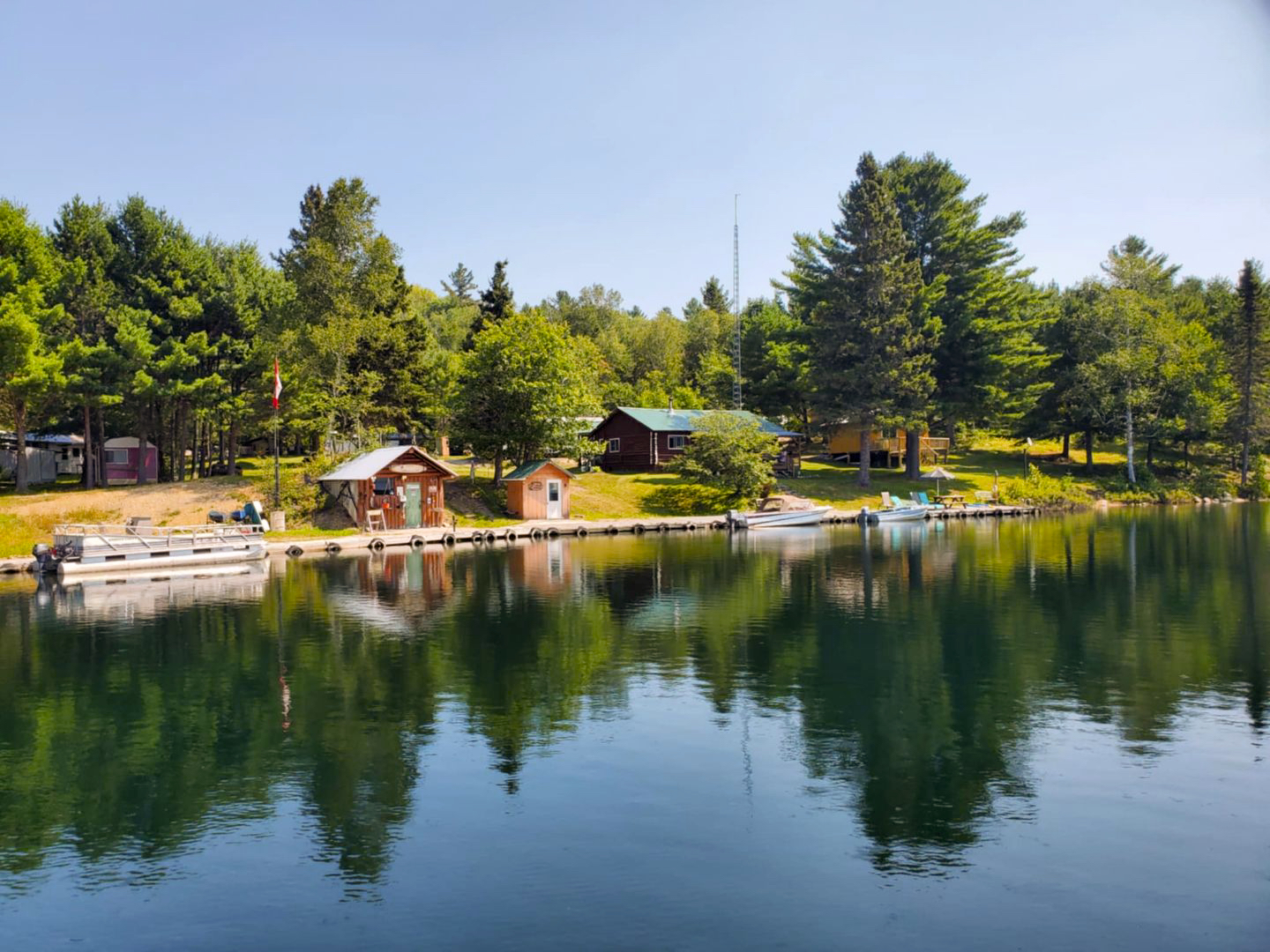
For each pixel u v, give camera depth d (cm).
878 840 1006
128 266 5188
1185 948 790
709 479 5762
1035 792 1137
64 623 2341
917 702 1541
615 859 965
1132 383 7369
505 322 5741
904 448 7731
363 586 2970
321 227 5862
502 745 1336
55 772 1247
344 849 999
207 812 1106
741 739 1355
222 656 1933
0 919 860
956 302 6812
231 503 4512
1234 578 2948
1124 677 1694
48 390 4459
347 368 5641
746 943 800
